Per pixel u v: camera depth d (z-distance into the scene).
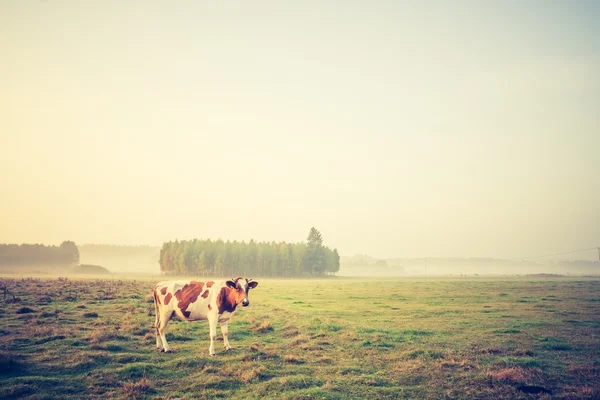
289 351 15.66
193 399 10.30
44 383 11.14
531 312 28.05
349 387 11.43
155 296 16.02
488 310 29.20
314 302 36.12
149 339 17.03
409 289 55.62
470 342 17.77
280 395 10.63
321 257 153.88
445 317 25.86
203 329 20.14
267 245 151.12
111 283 57.66
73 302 29.42
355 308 31.08
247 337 18.59
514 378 12.05
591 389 11.20
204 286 15.67
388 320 24.50
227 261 145.50
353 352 15.64
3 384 10.91
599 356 15.32
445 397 10.80
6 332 17.45
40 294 34.09
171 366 13.16
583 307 30.94
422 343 17.45
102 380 11.56
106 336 16.91
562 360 14.68
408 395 10.92
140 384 11.00
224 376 12.05
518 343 17.59
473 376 12.54
